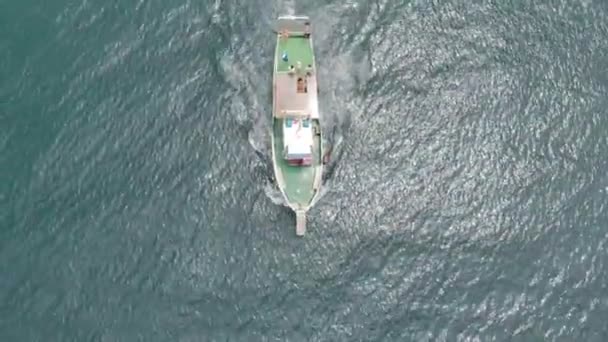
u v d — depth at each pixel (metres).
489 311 83.81
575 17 98.25
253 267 85.25
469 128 92.12
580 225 87.44
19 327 82.44
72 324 82.75
